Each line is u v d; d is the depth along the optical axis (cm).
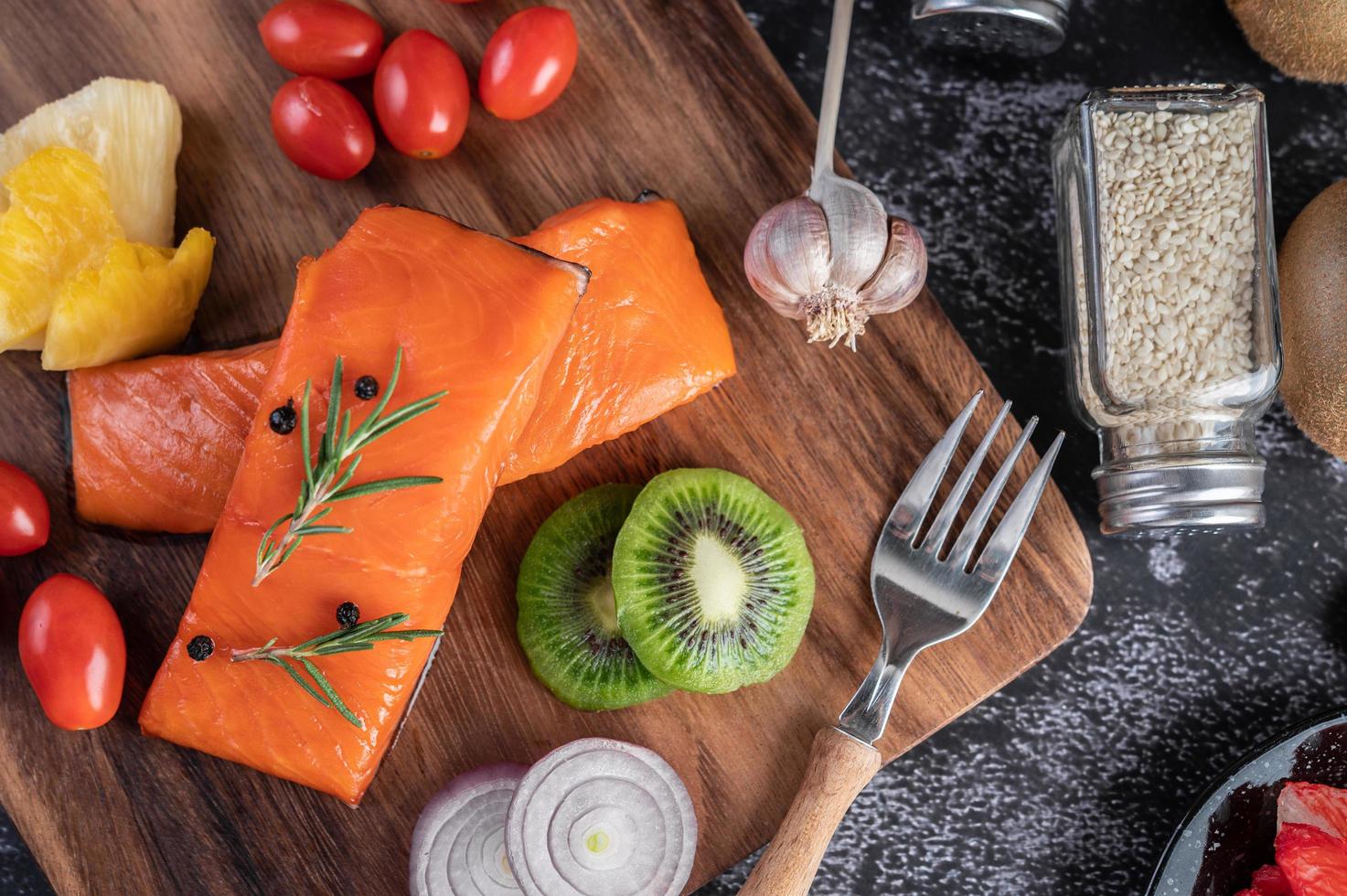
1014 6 46
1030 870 49
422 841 45
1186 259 46
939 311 47
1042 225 50
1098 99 46
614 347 45
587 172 47
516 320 42
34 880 49
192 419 45
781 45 50
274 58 46
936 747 49
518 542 47
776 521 46
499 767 46
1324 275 46
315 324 42
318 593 42
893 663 45
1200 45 50
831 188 45
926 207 50
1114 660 49
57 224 44
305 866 46
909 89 50
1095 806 49
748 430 47
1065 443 49
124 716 46
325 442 40
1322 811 46
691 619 45
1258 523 46
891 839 50
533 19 45
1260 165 46
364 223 42
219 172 47
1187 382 46
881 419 47
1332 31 47
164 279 45
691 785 46
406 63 45
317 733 43
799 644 46
